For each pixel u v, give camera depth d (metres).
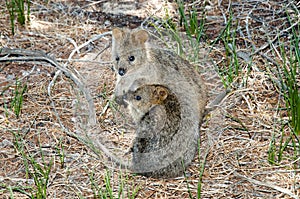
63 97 10.23
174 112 8.56
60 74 10.75
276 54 11.16
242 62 10.98
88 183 8.41
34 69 10.94
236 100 10.09
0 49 11.33
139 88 8.82
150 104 8.60
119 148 9.14
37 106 9.96
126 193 8.22
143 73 9.74
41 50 11.57
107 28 12.29
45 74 10.81
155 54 9.95
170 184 8.41
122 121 9.72
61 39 11.92
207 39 11.62
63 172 8.61
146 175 8.52
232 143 9.19
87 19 12.55
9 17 12.54
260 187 8.33
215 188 8.32
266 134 9.36
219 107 9.89
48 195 8.19
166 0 13.05
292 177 8.48
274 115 9.73
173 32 11.59
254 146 9.09
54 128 9.48
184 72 9.73
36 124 9.55
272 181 8.42
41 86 10.48
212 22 12.30
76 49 11.48
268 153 8.95
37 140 9.22
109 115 9.89
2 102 10.05
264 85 10.45
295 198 8.00
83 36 12.00
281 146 8.73
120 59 10.12
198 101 9.40
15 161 8.80
